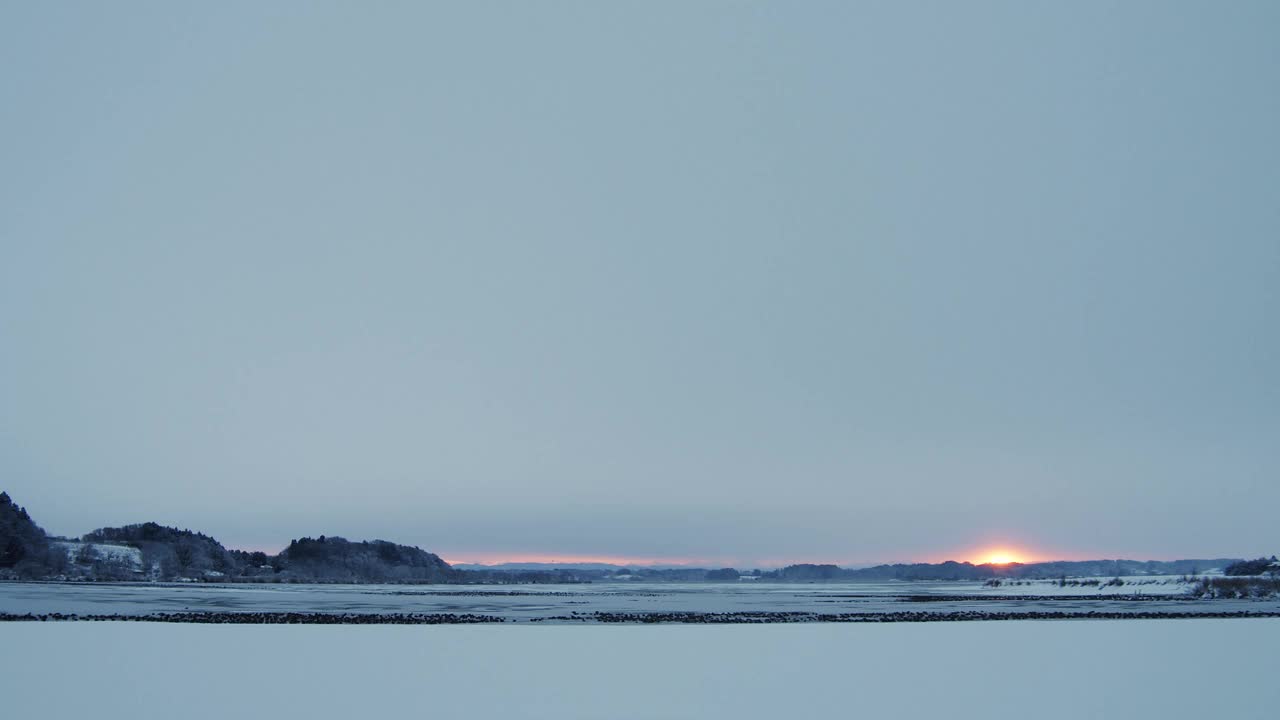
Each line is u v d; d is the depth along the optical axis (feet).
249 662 108.58
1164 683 95.66
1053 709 83.05
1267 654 116.98
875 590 480.23
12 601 222.07
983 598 310.86
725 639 140.36
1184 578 384.88
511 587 537.24
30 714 79.10
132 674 98.84
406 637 139.13
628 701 86.69
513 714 80.53
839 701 86.99
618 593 404.16
